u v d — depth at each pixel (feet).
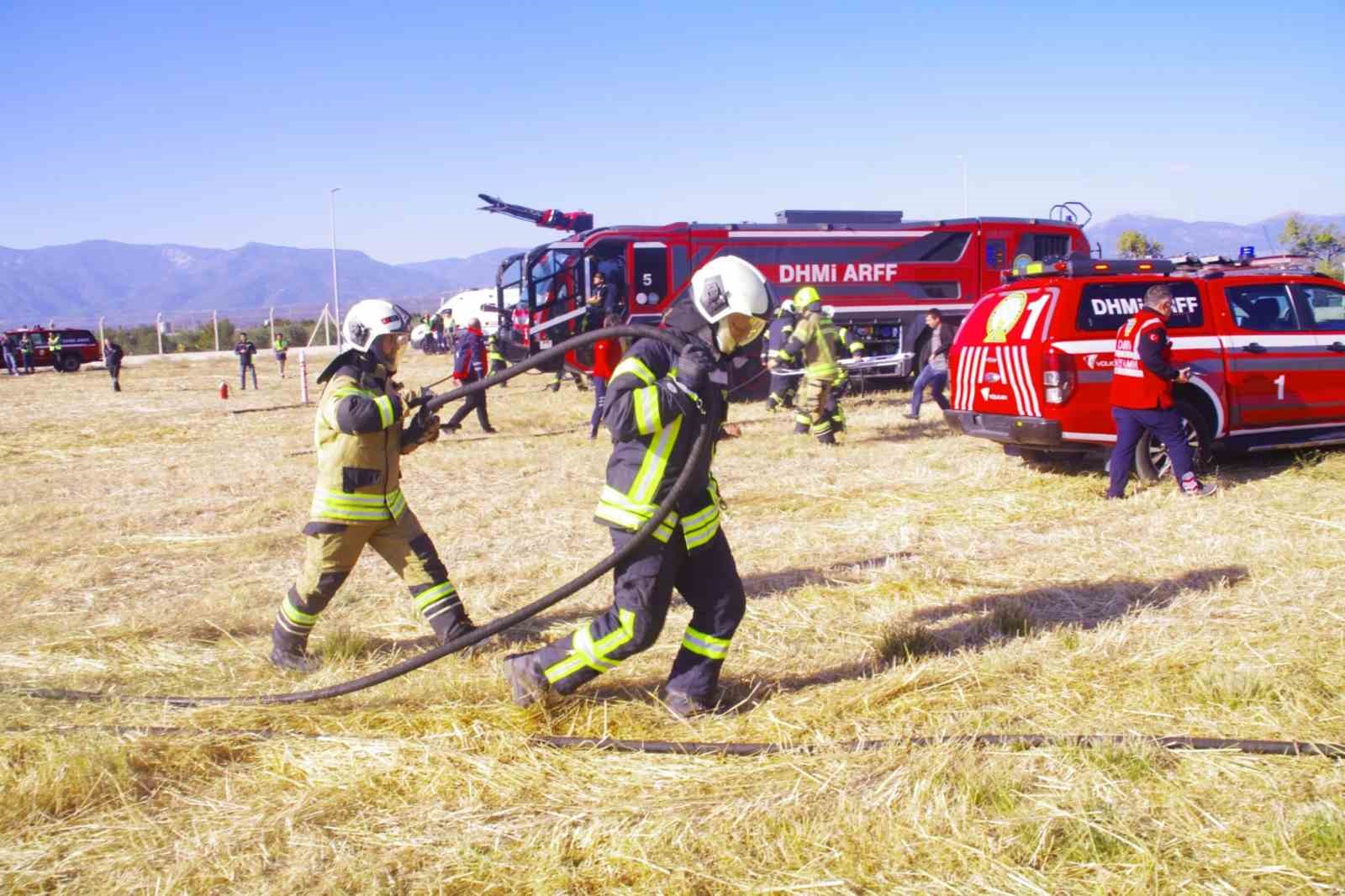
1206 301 30.14
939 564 21.89
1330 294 31.50
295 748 13.16
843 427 39.45
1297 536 22.47
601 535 26.48
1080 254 69.82
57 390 98.37
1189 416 29.01
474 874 10.32
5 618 20.71
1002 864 10.15
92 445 53.16
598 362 62.64
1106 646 16.07
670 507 12.82
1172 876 9.89
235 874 10.41
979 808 11.20
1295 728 13.00
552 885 10.04
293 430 55.36
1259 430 30.32
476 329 48.96
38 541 28.12
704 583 14.01
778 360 40.83
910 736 12.98
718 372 13.43
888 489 30.37
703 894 9.90
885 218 68.59
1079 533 23.88
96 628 19.56
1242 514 24.72
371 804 11.85
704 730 13.79
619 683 15.38
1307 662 15.01
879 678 15.21
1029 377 29.22
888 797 11.34
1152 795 11.43
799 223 66.69
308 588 16.43
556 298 64.85
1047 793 11.46
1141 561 21.31
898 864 10.24
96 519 31.14
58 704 15.07
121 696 15.40
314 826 11.26
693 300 13.05
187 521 30.83
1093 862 10.19
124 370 134.10
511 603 20.35
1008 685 14.83
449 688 15.15
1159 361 26.16
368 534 16.42
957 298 67.21
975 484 30.37
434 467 38.91
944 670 15.39
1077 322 29.01
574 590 13.38
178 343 186.60
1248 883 9.74
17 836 11.19
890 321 66.18
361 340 16.19
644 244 62.85
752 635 17.67
